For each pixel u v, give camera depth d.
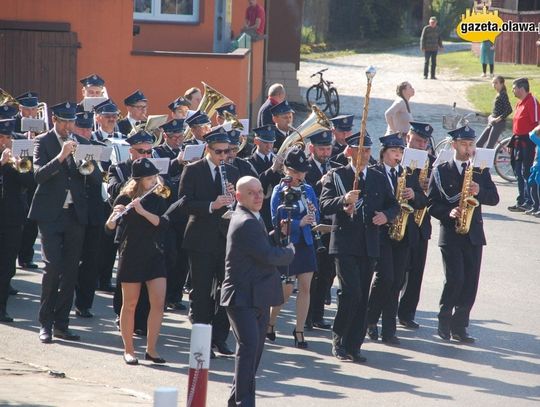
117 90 47.41
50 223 24.03
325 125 26.66
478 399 21.38
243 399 18.97
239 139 26.77
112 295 29.56
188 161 25.06
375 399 21.00
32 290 29.14
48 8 46.38
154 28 57.66
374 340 26.03
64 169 24.19
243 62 48.84
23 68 46.25
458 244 25.83
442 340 26.27
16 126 30.58
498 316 28.81
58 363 22.53
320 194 25.86
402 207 24.70
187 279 30.14
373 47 119.69
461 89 80.56
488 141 50.28
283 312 28.52
